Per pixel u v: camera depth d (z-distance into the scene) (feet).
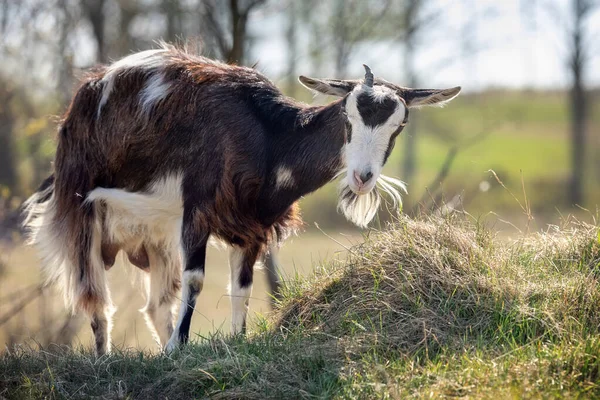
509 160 148.66
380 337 26.55
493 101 192.65
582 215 108.06
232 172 31.86
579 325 26.23
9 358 29.73
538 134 170.91
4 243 52.70
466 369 23.58
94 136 34.73
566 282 28.40
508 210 113.09
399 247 30.19
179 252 33.22
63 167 35.40
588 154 147.13
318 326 28.55
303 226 35.81
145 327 57.98
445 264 29.04
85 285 34.47
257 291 63.31
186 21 68.08
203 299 66.23
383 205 59.52
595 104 164.86
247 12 49.98
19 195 77.10
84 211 34.71
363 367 24.86
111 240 35.42
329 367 25.23
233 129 32.09
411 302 27.96
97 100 34.81
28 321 51.01
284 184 32.48
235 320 33.30
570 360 23.88
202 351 28.19
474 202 115.44
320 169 32.09
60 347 33.19
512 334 26.17
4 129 72.90
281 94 33.58
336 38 74.69
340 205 34.01
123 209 34.35
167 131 32.96
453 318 27.07
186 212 32.45
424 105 32.27
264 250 34.27
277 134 32.42
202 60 34.76
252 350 27.37
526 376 23.02
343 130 31.24
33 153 75.72
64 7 71.41
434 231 30.73
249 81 33.37
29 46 71.46
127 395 26.20
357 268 30.30
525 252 31.27
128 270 40.55
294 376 24.91
